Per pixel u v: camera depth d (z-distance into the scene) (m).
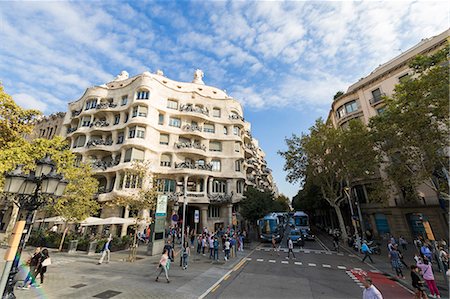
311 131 29.03
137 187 27.03
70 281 9.66
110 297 7.88
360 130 23.64
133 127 30.20
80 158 31.58
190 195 30.52
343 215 36.81
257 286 10.20
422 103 13.90
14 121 13.78
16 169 7.45
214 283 10.39
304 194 41.47
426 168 15.44
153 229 17.94
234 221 25.81
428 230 14.03
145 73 35.19
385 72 29.59
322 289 10.06
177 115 34.16
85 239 19.20
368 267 15.19
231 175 34.25
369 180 29.48
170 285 9.68
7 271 5.06
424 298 8.80
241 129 40.53
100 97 34.16
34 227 26.23
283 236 35.22
